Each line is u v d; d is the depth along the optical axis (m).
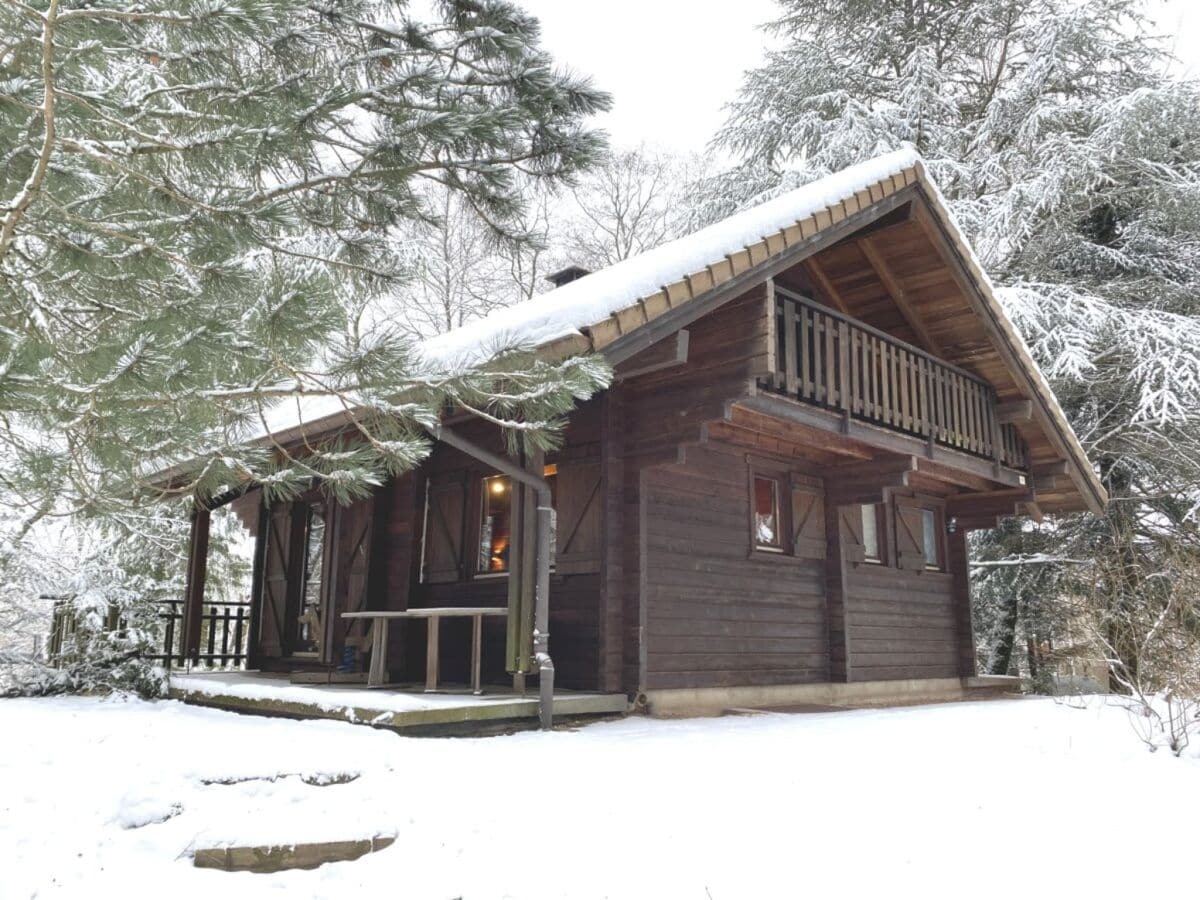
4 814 3.73
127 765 4.26
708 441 8.48
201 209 3.32
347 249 4.06
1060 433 10.53
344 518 9.12
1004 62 18.00
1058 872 3.50
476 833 3.73
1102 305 14.40
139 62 3.58
